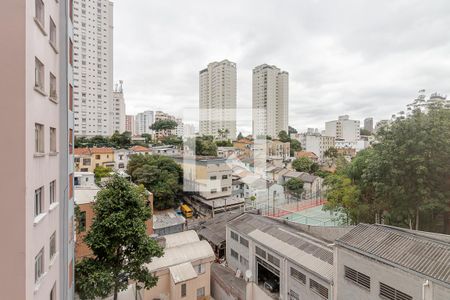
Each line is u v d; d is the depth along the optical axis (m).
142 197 11.80
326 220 29.30
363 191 20.14
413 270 9.05
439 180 15.38
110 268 10.81
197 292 15.88
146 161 35.62
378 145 18.17
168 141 59.31
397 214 17.05
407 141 15.73
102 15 65.50
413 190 15.89
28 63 5.55
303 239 16.33
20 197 5.38
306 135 81.69
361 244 11.25
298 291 14.23
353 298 11.12
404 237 10.77
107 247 10.50
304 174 44.06
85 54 62.38
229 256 20.67
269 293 16.09
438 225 17.17
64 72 9.30
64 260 9.12
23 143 5.39
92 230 10.73
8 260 5.31
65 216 9.30
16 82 5.34
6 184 5.29
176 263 15.33
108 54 67.00
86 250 16.22
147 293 14.38
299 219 30.62
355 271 11.12
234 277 18.34
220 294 16.84
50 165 7.72
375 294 10.24
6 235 5.30
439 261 9.09
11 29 5.30
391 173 16.30
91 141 54.69
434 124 15.40
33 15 5.92
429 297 8.52
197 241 18.89
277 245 16.34
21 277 5.38
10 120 5.32
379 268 10.15
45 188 7.14
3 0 5.26
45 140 7.15
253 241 17.81
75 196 17.77
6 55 5.27
